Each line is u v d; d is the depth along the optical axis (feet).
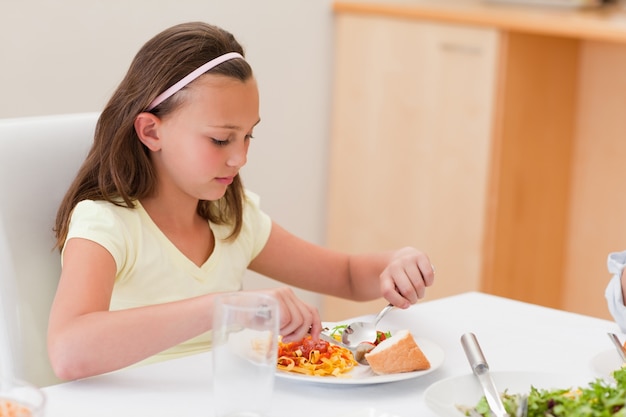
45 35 8.54
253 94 4.99
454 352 4.59
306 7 10.50
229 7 9.75
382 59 10.63
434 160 10.44
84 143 5.40
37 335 5.08
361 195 11.05
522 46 9.89
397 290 5.12
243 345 3.46
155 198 5.28
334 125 11.10
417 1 11.02
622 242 10.69
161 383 4.06
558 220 10.95
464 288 10.48
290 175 10.78
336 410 3.86
